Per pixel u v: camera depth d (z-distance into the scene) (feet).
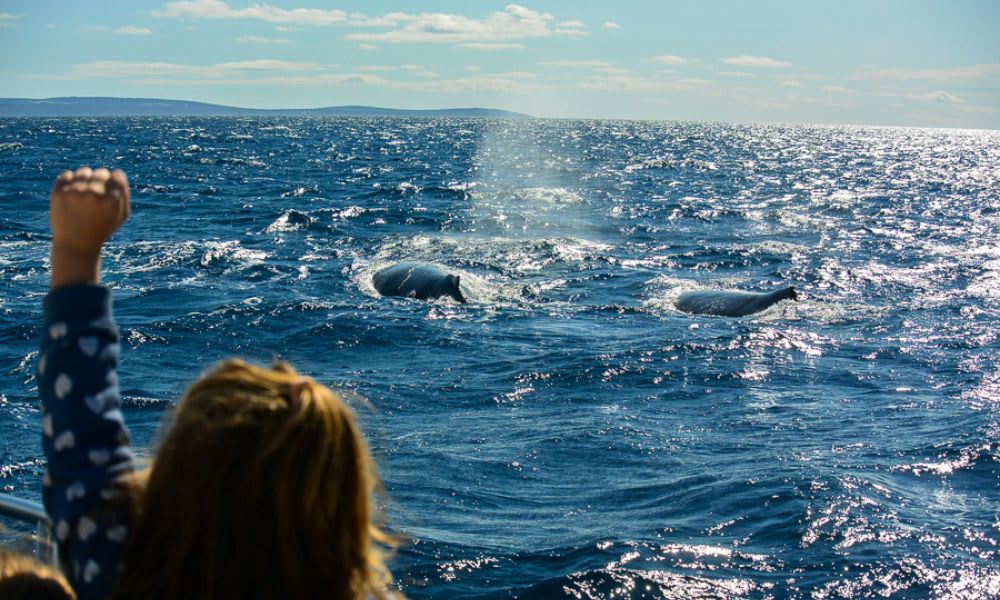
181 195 128.67
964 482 30.14
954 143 499.92
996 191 161.48
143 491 6.25
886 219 115.34
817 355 49.26
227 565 5.90
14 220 95.66
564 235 97.81
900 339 53.06
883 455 32.83
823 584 22.62
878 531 25.52
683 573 23.16
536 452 33.32
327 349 49.19
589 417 38.06
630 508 27.89
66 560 6.41
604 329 54.90
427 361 47.16
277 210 112.57
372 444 33.78
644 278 72.74
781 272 75.66
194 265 73.00
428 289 63.31
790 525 25.95
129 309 56.90
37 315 53.11
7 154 207.21
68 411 6.53
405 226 101.91
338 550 6.09
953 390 42.93
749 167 230.27
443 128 593.83
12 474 30.17
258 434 5.96
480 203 127.03
